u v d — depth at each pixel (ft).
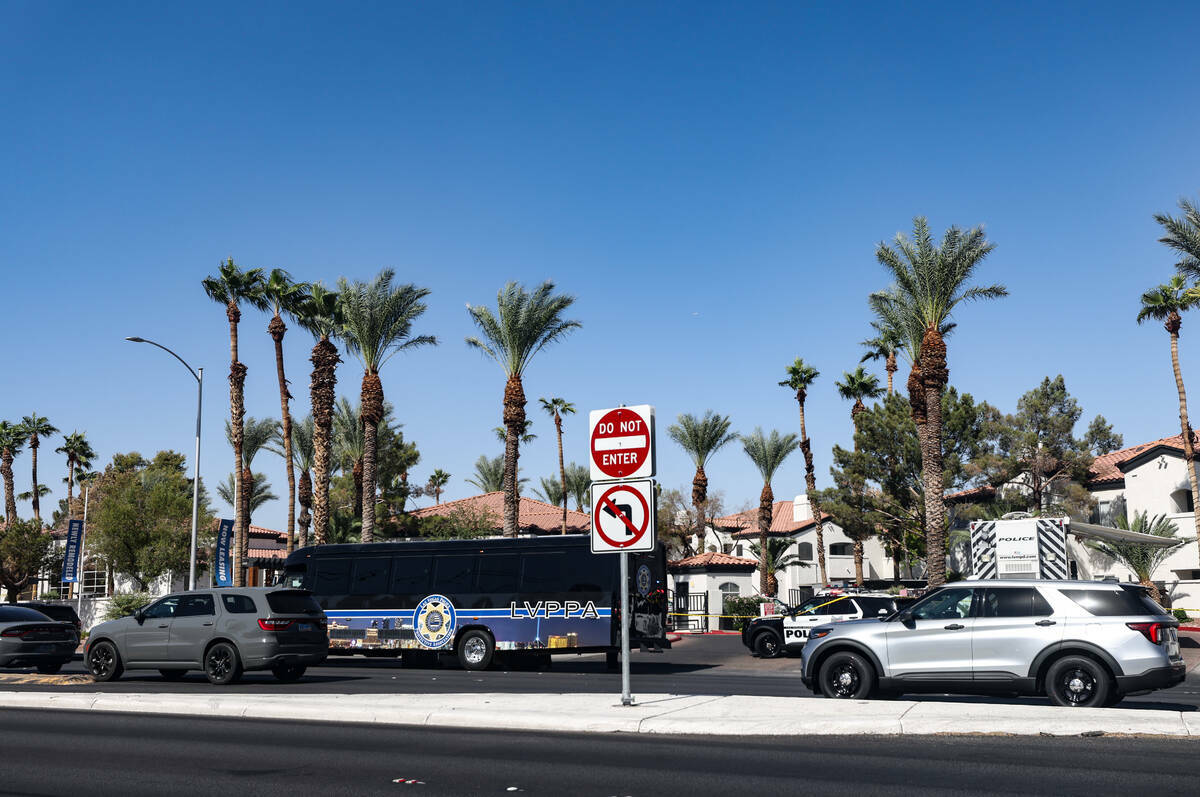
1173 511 136.56
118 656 66.13
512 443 135.03
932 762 31.73
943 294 118.42
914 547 156.25
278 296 145.38
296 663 64.39
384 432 192.75
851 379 186.39
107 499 164.14
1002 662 44.80
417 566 82.38
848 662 47.83
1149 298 138.62
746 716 40.81
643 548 44.55
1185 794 26.55
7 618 76.43
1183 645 96.02
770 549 185.37
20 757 34.94
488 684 63.87
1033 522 85.87
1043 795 26.61
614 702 46.47
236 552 141.28
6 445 253.24
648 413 44.91
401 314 136.05
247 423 197.36
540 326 134.92
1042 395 149.28
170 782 30.09
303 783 29.73
